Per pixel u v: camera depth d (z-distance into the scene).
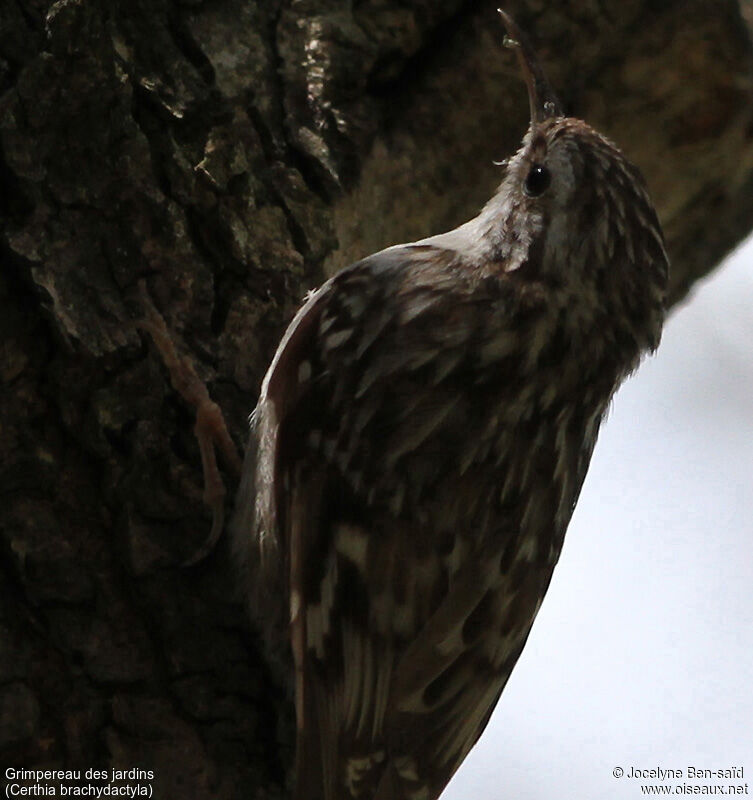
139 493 1.84
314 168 1.86
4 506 1.83
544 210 1.85
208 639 1.84
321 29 1.87
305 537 1.84
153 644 1.83
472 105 1.88
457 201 1.89
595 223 1.85
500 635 1.85
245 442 1.85
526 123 1.89
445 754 1.85
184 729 1.83
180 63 1.85
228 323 1.85
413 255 1.86
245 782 1.84
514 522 1.85
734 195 1.92
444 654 1.84
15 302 1.83
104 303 1.84
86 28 1.84
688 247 1.93
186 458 1.84
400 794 1.84
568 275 1.85
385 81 1.88
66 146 1.84
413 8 1.88
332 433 1.84
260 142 1.86
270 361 1.85
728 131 1.90
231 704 1.84
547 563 1.86
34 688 1.83
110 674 1.83
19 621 1.83
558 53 1.89
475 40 1.88
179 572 1.84
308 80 1.87
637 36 1.89
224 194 1.85
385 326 1.85
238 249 1.85
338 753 1.84
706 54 1.89
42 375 1.83
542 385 1.85
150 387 1.84
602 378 1.85
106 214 1.84
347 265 1.87
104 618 1.83
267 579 1.84
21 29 1.84
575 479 1.86
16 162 1.84
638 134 1.90
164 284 1.84
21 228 1.84
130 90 1.85
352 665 1.84
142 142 1.84
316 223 1.86
